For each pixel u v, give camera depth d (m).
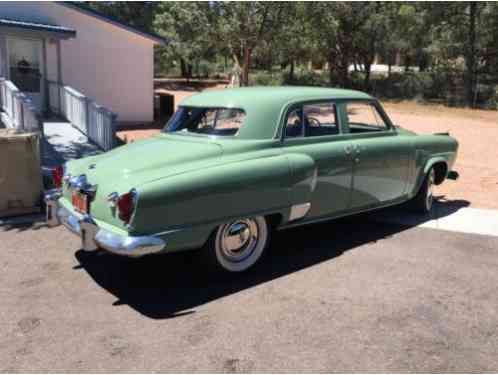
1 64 13.21
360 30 34.09
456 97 30.28
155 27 36.28
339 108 5.39
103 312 3.91
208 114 4.93
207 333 3.62
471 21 29.62
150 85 17.05
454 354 3.42
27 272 4.64
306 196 4.78
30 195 6.38
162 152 4.50
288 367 3.22
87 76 15.66
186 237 4.01
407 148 6.06
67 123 12.57
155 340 3.52
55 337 3.53
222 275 4.59
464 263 5.10
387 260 5.12
